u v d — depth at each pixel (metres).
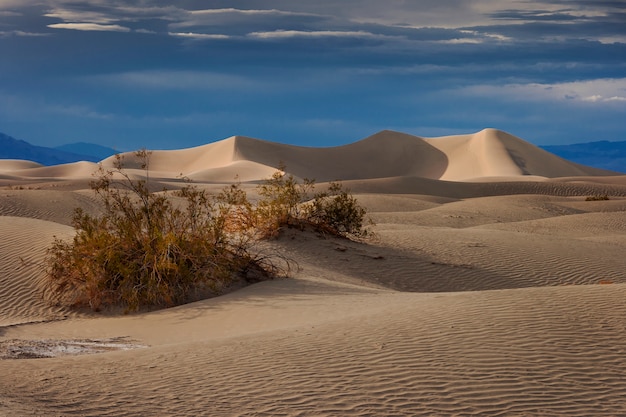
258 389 7.46
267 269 18.44
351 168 174.50
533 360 8.31
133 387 7.54
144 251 16.47
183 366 8.48
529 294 11.66
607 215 37.44
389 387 7.46
